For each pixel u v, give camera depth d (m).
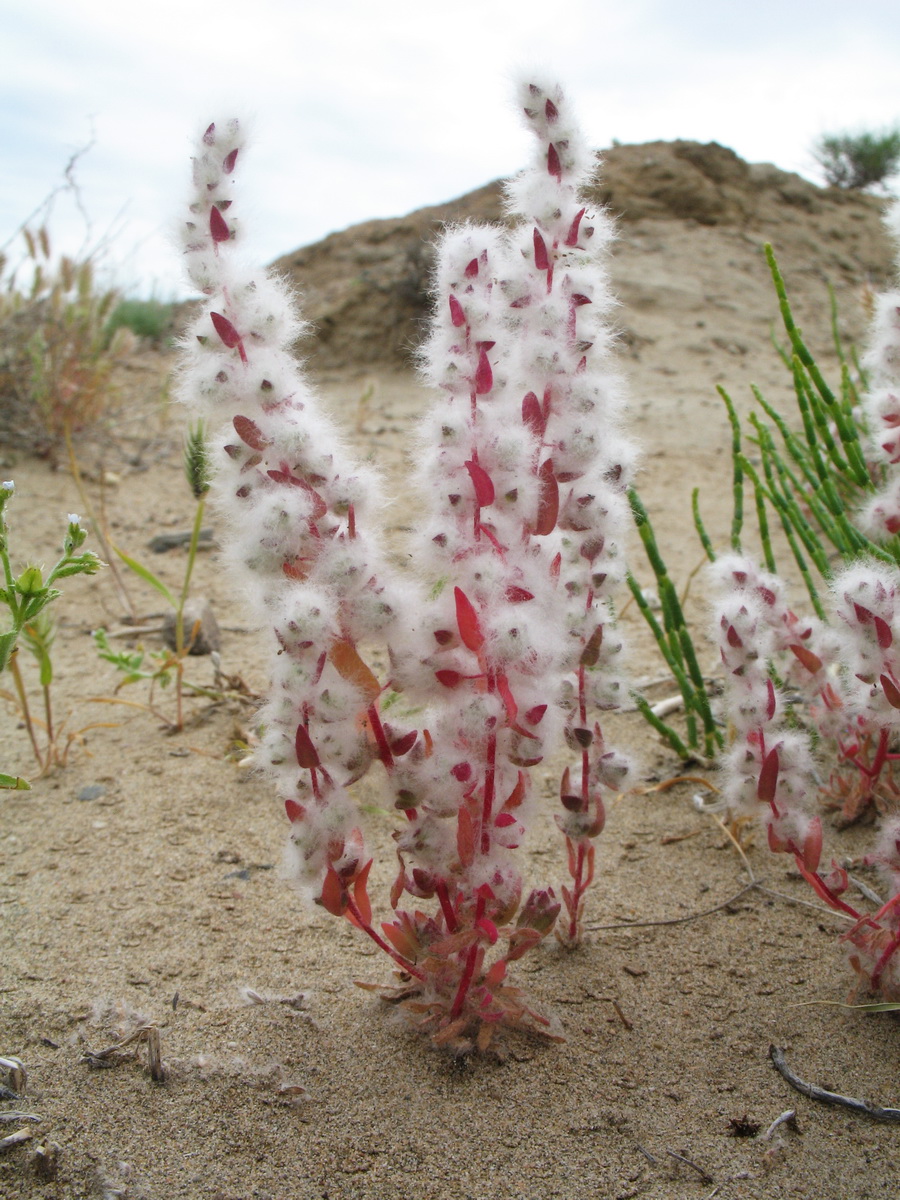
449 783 0.17
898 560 0.28
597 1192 0.17
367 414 0.75
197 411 0.17
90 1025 0.20
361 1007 0.21
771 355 0.91
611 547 0.20
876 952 0.21
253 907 0.24
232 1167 0.17
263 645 0.22
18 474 0.60
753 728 0.21
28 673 0.38
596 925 0.23
